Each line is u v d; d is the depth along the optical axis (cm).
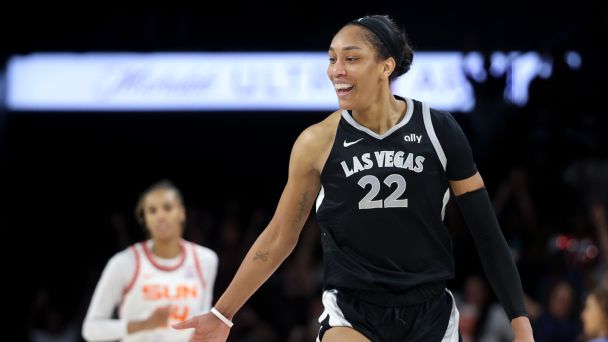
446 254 429
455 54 1190
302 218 433
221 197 1387
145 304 681
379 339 421
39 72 1229
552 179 1205
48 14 1245
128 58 1220
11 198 1298
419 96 1189
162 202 682
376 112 418
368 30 411
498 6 1241
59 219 1371
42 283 1308
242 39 1277
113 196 1391
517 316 425
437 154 416
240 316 1113
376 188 412
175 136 1359
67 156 1367
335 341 416
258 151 1373
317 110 1204
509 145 1207
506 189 1164
